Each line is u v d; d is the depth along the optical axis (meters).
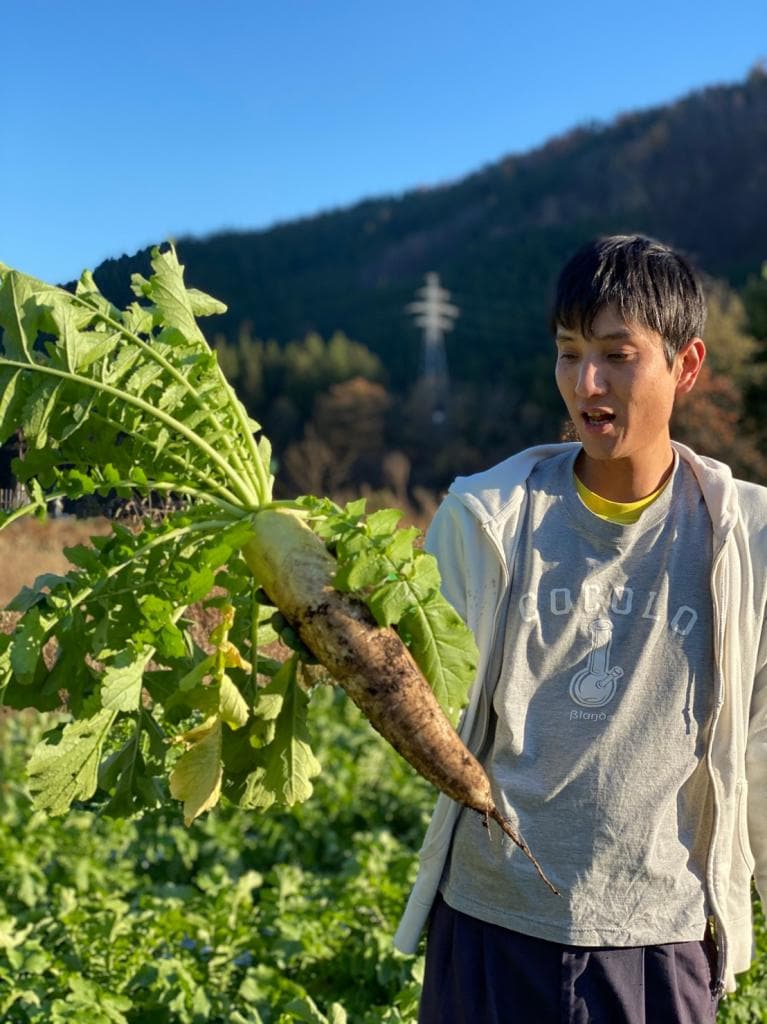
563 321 2.27
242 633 2.39
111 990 4.37
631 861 2.33
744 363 25.92
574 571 2.38
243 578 2.30
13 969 4.29
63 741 2.23
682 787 2.39
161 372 2.27
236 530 2.19
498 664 2.40
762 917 4.82
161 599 2.20
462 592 2.43
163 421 2.24
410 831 7.65
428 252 98.88
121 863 6.32
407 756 2.22
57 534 3.70
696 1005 2.38
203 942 4.89
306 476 54.94
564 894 2.32
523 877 2.35
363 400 58.94
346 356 65.94
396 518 2.14
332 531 2.14
